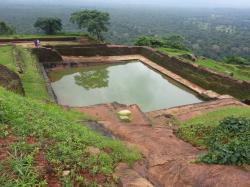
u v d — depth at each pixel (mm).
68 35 37938
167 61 28641
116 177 5828
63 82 23859
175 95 22031
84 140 7047
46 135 6664
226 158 6980
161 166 7406
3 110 7242
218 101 17422
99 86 23172
